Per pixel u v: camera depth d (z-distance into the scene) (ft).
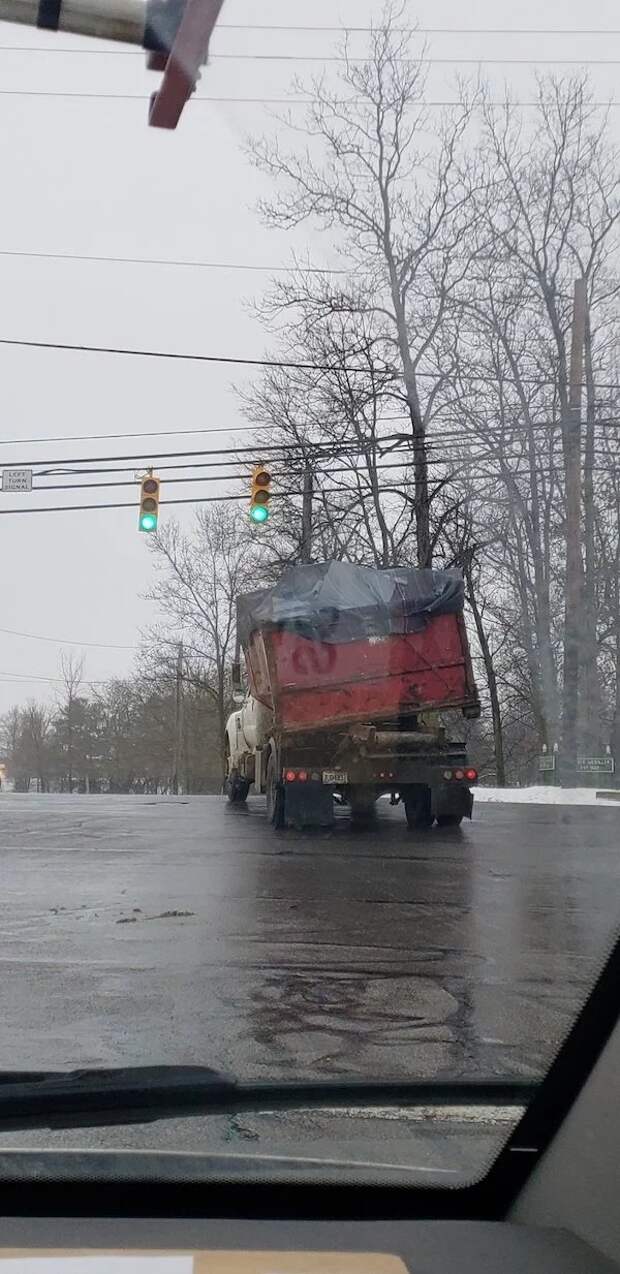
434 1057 16.88
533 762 69.62
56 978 22.75
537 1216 8.83
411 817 53.67
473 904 32.14
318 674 50.90
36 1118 11.11
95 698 289.94
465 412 60.64
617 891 34.35
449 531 64.23
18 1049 17.39
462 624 51.44
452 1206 9.26
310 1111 12.17
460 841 47.93
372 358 71.26
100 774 283.38
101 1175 9.21
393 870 38.96
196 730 229.04
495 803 68.03
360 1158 10.78
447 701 51.08
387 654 50.98
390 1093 12.60
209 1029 18.74
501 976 23.07
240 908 31.32
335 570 51.49
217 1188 9.18
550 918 29.89
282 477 82.79
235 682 69.15
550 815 60.54
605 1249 7.98
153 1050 17.37
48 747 314.35
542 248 57.98
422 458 69.36
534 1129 9.07
